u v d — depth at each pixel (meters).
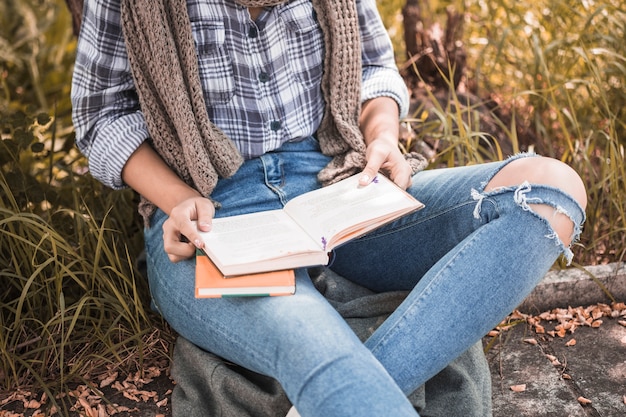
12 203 2.18
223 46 1.88
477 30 3.46
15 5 3.68
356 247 2.01
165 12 1.83
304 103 2.00
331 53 2.01
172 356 2.04
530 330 2.22
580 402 1.94
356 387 1.44
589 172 2.58
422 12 3.23
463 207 1.85
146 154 1.91
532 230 1.69
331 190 1.88
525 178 1.78
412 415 1.44
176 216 1.73
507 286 1.68
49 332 2.01
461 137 2.60
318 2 1.99
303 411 1.47
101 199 2.46
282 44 1.95
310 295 1.64
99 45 1.86
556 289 2.30
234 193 1.92
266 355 1.57
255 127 1.94
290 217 1.82
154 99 1.89
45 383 2.00
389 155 1.96
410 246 1.95
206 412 1.83
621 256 2.40
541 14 3.26
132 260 2.31
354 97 2.04
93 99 1.92
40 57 3.69
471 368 1.90
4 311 2.20
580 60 3.15
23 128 2.48
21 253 2.13
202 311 1.74
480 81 3.23
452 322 1.65
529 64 3.09
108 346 2.04
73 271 2.23
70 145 2.64
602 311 2.29
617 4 3.14
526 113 3.10
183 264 1.81
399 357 1.62
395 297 1.98
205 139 1.86
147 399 1.96
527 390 1.98
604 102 2.71
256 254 1.63
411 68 3.16
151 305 2.10
